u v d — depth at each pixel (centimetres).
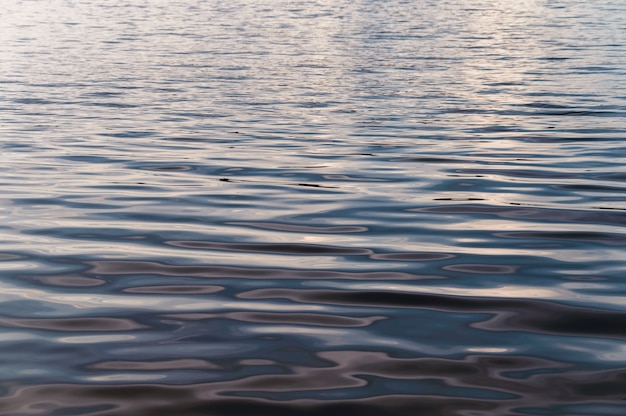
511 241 479
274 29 2238
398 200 583
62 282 402
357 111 1030
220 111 1027
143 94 1170
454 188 623
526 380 294
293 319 354
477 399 280
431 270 424
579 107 1052
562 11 2830
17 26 2322
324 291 391
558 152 772
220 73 1401
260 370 302
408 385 290
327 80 1323
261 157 748
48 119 961
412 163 721
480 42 1920
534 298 380
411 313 362
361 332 340
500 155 759
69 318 353
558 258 444
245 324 348
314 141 830
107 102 1095
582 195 596
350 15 2691
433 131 892
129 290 391
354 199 586
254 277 412
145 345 324
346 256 450
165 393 283
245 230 502
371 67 1486
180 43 1889
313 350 321
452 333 339
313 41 1939
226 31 2186
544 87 1245
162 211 549
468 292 390
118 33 2131
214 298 381
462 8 2991
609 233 493
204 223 518
